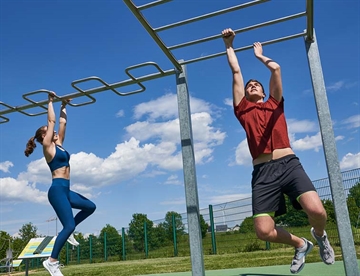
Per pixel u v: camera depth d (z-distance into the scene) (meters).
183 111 2.99
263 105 2.55
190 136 2.92
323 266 4.15
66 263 17.83
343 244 2.29
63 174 3.30
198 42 2.88
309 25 2.63
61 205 3.18
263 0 2.51
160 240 13.60
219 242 10.95
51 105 3.42
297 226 9.12
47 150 3.28
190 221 2.75
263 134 2.44
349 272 2.25
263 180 2.36
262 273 3.96
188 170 2.85
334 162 2.42
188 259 9.37
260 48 2.80
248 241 10.41
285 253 7.15
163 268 6.86
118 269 7.84
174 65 3.05
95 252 16.39
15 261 11.12
